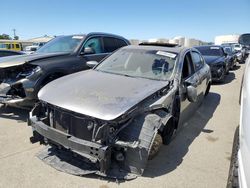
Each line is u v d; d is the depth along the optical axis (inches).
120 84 149.9
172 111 155.1
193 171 140.9
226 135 193.8
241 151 83.3
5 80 204.8
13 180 125.6
